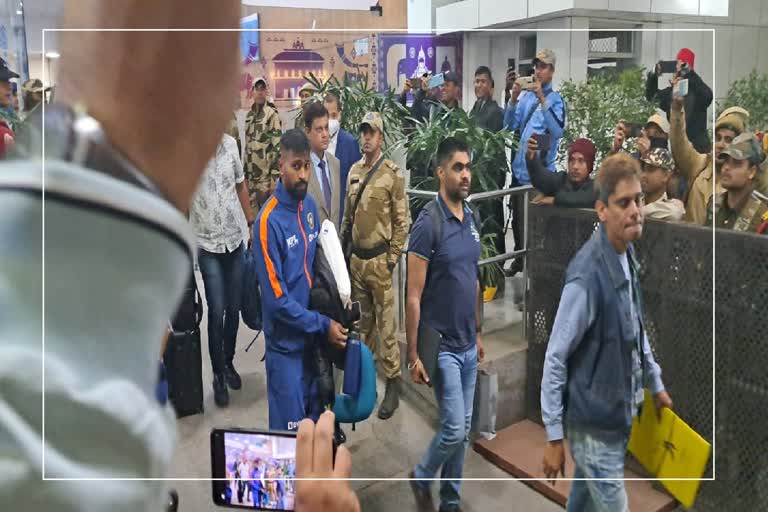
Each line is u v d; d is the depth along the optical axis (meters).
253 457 0.78
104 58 0.18
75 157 0.17
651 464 0.91
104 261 0.17
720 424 1.22
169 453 0.19
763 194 1.30
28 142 0.17
